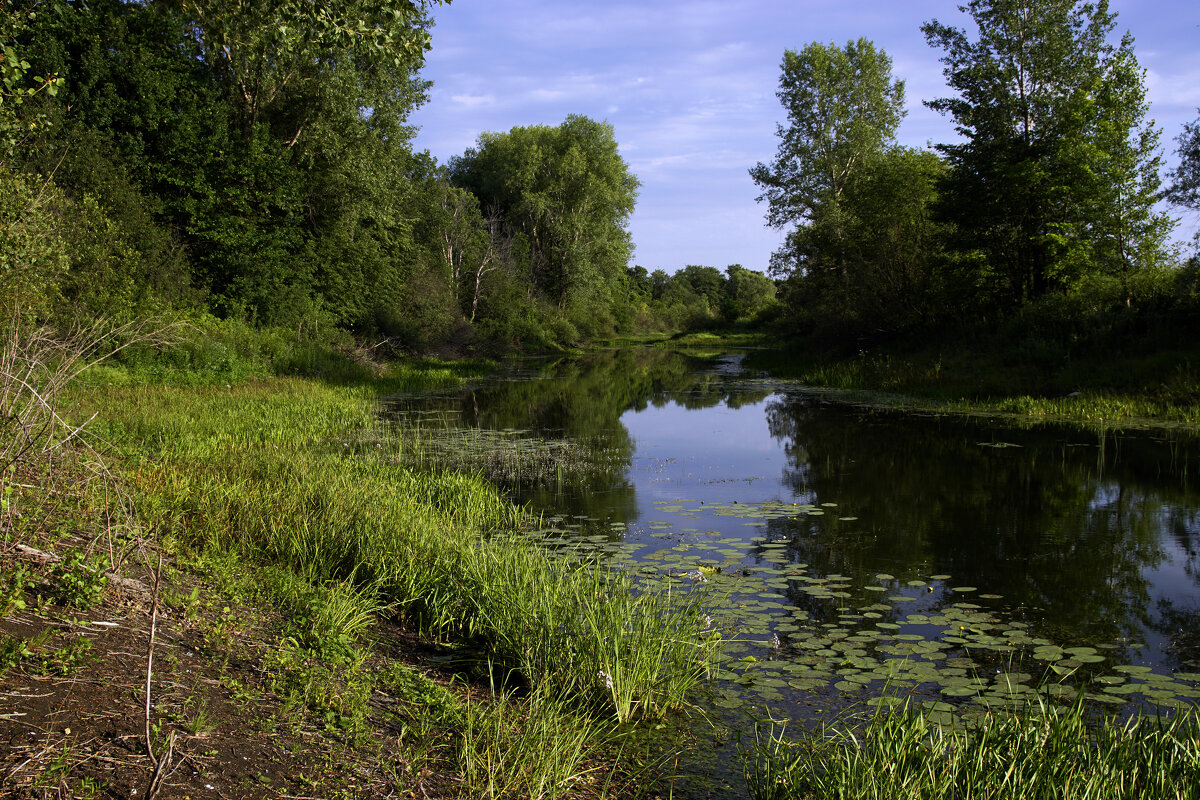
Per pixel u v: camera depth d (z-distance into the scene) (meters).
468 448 11.70
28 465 5.12
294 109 22.28
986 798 2.81
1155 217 20.64
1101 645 4.71
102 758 2.55
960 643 4.74
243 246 20.66
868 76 32.72
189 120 19.62
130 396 12.82
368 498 7.16
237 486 7.11
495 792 2.95
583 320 49.06
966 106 21.25
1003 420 14.34
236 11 6.83
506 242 41.06
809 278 32.69
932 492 8.92
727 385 23.00
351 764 2.97
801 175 33.62
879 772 3.02
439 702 3.67
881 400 18.08
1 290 9.39
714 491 9.06
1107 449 11.21
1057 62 20.19
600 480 9.66
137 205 17.81
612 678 3.96
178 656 3.50
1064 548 6.73
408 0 6.60
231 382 16.50
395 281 28.36
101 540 4.63
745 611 5.25
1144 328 17.11
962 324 22.05
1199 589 5.69
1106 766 2.96
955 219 21.89
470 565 5.31
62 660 3.09
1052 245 19.91
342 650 3.97
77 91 18.94
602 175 46.44
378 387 20.33
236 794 2.57
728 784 3.30
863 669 4.38
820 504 8.40
